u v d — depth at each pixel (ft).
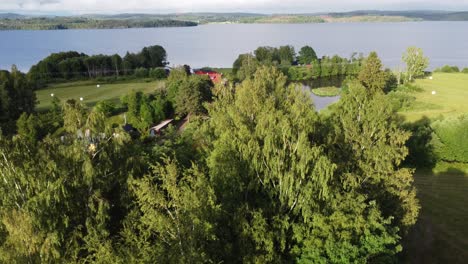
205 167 122.11
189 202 79.30
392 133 125.29
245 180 106.73
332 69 516.73
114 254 76.18
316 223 94.84
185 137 176.65
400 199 123.03
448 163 186.19
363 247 93.91
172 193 81.20
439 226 139.33
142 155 122.01
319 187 101.76
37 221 81.25
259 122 115.75
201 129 155.84
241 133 110.73
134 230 86.89
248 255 87.51
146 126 246.27
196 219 77.46
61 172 93.56
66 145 103.35
